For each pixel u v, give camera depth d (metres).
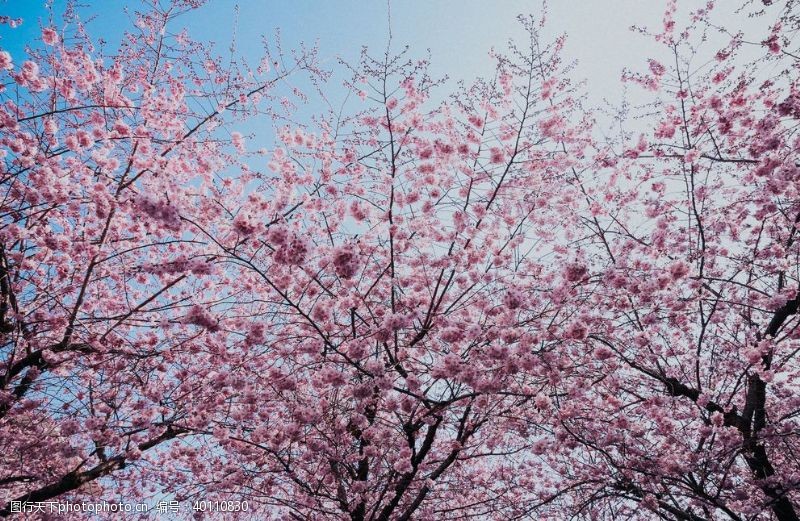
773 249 6.57
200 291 7.64
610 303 6.45
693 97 7.13
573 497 7.09
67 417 5.98
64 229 6.50
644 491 5.88
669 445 6.45
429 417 5.86
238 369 5.79
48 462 6.45
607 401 6.27
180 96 7.27
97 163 6.19
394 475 6.21
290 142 6.94
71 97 6.34
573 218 7.28
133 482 8.17
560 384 6.00
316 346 5.54
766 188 6.03
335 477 6.14
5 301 6.47
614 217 7.38
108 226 5.95
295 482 6.29
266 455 6.47
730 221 6.98
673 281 5.38
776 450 7.34
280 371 5.54
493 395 5.84
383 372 5.07
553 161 6.74
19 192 5.95
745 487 6.45
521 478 8.36
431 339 6.48
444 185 6.63
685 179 7.11
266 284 6.97
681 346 7.21
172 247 7.29
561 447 6.51
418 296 6.84
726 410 6.52
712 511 6.63
